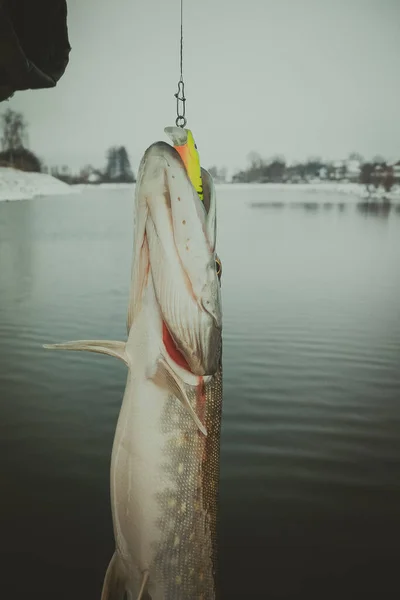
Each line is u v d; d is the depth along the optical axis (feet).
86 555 2.69
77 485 3.33
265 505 3.13
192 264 0.96
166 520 1.04
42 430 4.01
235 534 2.88
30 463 3.57
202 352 0.99
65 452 3.70
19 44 2.07
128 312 1.04
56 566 2.62
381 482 3.36
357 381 4.83
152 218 0.95
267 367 5.09
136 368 1.02
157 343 1.00
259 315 6.60
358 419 4.17
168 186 0.94
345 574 2.61
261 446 3.75
